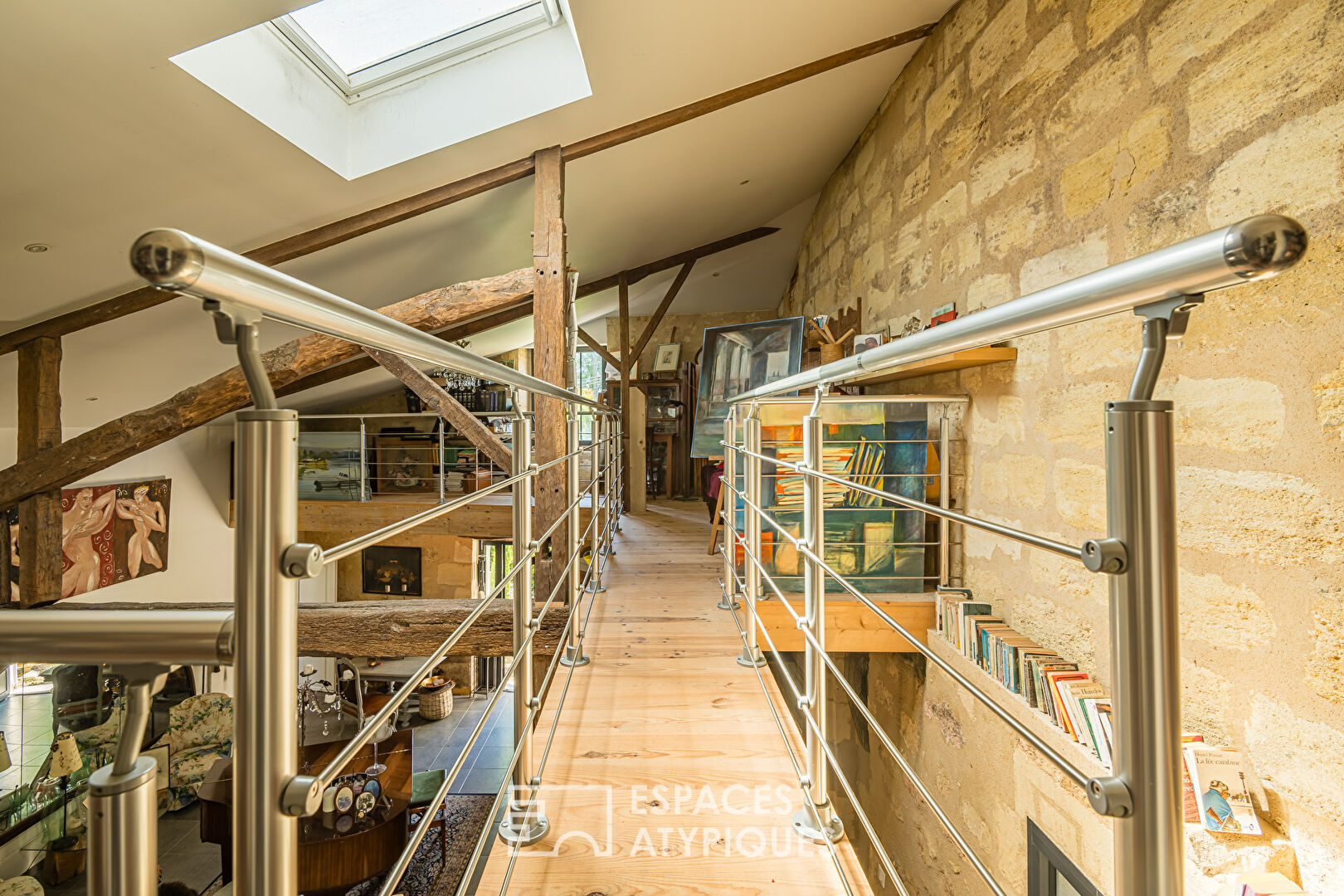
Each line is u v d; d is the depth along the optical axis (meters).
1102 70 1.96
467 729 6.89
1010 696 2.16
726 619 2.79
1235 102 1.49
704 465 5.92
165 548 5.58
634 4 2.43
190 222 2.73
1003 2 2.52
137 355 3.99
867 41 3.18
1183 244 0.45
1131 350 1.79
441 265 4.21
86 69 1.90
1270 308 1.38
